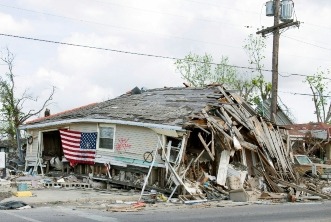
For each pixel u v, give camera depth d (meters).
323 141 36.03
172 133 18.47
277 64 24.69
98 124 21.67
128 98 25.55
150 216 12.27
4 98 47.31
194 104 20.47
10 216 11.59
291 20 24.12
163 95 24.00
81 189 19.36
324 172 27.80
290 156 25.23
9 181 19.42
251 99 44.69
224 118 20.03
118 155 20.58
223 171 18.98
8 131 48.06
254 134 21.08
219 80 44.47
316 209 15.20
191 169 18.77
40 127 24.95
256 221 11.88
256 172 21.12
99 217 11.83
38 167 24.94
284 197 18.80
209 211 13.84
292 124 35.47
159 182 18.88
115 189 19.80
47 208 13.62
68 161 22.91
